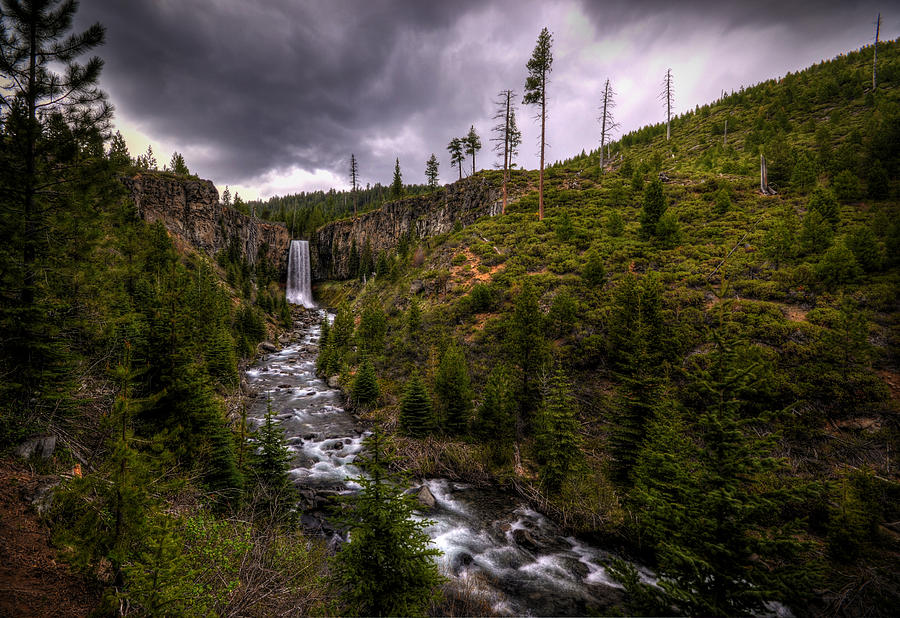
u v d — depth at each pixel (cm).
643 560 1154
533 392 1953
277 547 716
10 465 618
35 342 743
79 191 842
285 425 2336
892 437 1309
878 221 2052
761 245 2581
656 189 3055
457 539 1263
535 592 1011
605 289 2544
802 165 3469
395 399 2541
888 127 2853
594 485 1431
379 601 588
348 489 1559
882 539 942
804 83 7412
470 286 3312
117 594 374
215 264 6856
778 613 807
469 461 1747
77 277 838
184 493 789
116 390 962
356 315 5606
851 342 1595
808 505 1125
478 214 5778
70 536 402
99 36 835
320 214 12119
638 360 1455
